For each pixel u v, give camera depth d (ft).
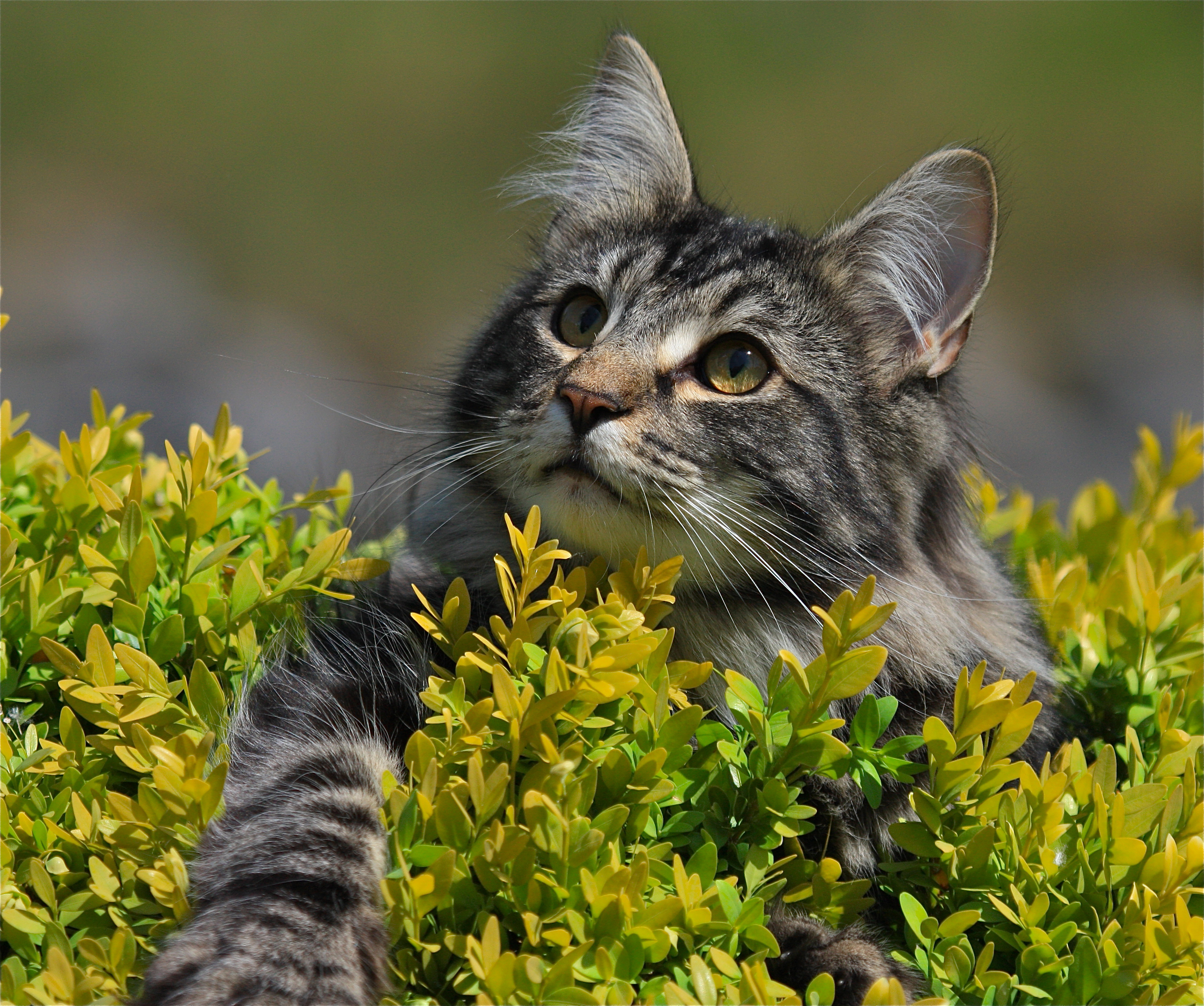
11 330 7.86
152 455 4.34
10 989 3.71
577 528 4.01
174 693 3.83
